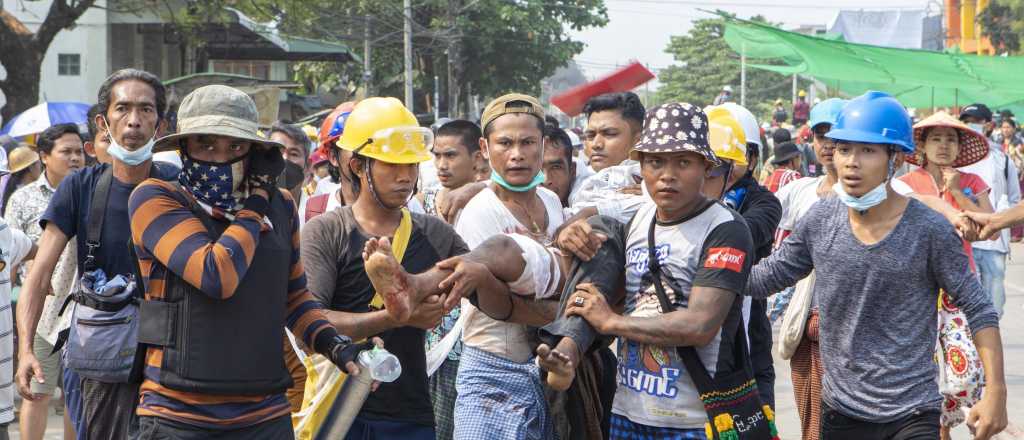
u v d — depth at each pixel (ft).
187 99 12.64
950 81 60.03
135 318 15.47
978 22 157.99
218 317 12.22
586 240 13.24
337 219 14.83
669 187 12.86
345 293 14.64
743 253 12.87
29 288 16.33
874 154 14.53
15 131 41.65
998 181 31.68
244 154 12.62
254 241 12.21
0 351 18.35
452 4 138.82
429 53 147.74
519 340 16.01
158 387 12.34
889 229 14.79
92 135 19.35
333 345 13.01
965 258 14.71
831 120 20.86
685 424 13.26
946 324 20.66
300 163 26.89
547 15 150.92
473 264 13.80
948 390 20.59
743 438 13.12
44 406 21.06
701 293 12.72
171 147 12.64
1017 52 154.71
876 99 14.73
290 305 13.38
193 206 12.54
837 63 57.11
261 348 12.47
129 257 16.02
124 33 97.60
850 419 15.26
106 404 15.74
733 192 18.56
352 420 14.42
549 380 12.57
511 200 17.44
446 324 17.75
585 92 24.07
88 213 16.16
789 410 26.73
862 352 15.01
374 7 131.23
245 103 12.58
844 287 15.05
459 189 19.03
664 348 13.26
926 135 22.94
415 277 13.28
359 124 14.64
